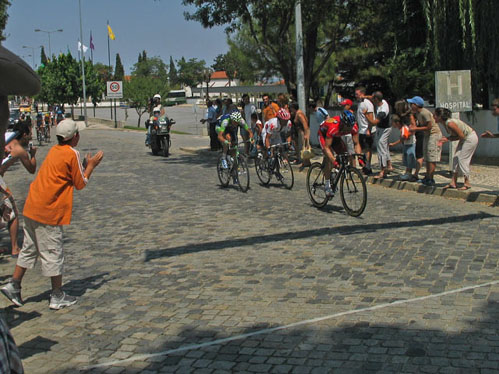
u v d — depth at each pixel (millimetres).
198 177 14688
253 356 4305
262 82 35375
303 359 4203
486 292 5398
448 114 10727
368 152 13008
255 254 7129
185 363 4266
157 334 4840
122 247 7875
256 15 18281
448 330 4566
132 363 4324
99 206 11102
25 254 5586
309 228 8430
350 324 4793
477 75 15891
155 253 7457
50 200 5406
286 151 12609
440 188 10984
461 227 8094
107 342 4738
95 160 5547
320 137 9398
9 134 6621
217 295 5707
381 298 5371
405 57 19266
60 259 5547
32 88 2316
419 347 4289
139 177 15141
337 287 5746
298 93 16391
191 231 8617
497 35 15398
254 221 9109
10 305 5730
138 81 50188
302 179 13680
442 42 15641
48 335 4941
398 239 7539
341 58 26609
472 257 6566
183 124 51469
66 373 4227
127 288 6090
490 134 9047
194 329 4887
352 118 9156
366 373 3932
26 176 16750
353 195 9180
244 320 5016
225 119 12297
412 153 11852
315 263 6609
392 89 20859
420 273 6070
